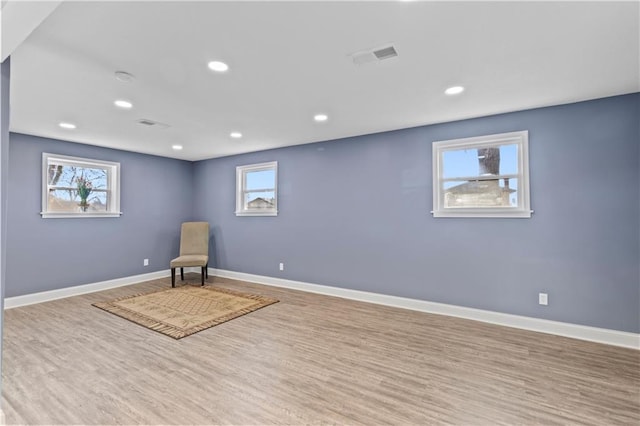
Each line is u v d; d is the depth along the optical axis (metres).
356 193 4.11
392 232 3.84
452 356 2.47
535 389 2.02
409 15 1.61
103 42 1.84
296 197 4.68
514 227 3.12
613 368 2.28
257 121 3.45
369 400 1.90
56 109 3.01
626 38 1.82
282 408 1.83
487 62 2.12
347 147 4.18
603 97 2.73
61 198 4.34
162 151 5.10
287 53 2.00
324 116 3.27
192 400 1.90
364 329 3.05
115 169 4.88
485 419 1.73
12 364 2.33
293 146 4.70
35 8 1.29
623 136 2.66
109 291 4.52
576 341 2.75
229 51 1.96
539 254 3.00
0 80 1.73
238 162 5.36
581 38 1.82
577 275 2.83
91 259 4.55
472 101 2.84
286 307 3.76
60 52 1.95
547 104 2.92
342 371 2.25
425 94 2.68
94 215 4.58
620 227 2.67
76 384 2.07
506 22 1.67
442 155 3.56
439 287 3.53
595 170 2.77
